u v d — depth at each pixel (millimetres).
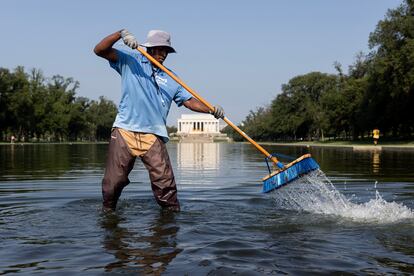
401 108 44531
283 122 83250
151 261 2877
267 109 113125
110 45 5062
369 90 49625
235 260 2895
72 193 6598
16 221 4305
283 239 3512
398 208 4996
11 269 2732
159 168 5062
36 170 11531
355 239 3520
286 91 83625
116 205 5281
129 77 5160
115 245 3316
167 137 5207
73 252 3117
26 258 2973
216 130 128500
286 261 2877
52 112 78125
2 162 15359
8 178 9156
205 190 7020
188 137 111188
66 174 10211
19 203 5543
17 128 71375
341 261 2883
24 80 66625
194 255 3018
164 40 5277
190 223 4207
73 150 30875
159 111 5207
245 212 4848
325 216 4578
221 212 4852
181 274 2600
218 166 13695
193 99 5574
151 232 3787
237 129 5613
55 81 85688
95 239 3523
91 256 3010
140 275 2594
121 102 5191
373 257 2988
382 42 42000
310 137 89000
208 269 2691
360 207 5086
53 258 2967
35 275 2607
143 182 8320
